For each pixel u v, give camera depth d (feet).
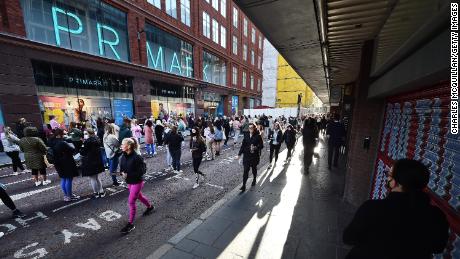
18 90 31.81
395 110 12.07
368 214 4.72
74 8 39.09
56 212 14.92
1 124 30.30
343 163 27.78
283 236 11.74
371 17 10.02
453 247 6.41
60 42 37.27
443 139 7.31
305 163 23.06
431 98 8.18
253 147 17.88
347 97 37.65
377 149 14.24
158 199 17.24
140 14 51.37
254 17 11.30
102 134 28.32
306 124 22.89
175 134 23.80
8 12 30.40
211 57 85.35
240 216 13.91
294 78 132.46
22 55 32.01
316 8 9.37
